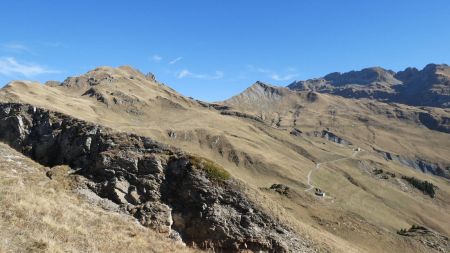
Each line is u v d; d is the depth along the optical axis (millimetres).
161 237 30641
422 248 79812
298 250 32656
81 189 34594
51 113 47500
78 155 39656
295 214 76375
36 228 21797
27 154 44094
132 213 32844
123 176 35844
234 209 33719
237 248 31656
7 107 49781
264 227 33219
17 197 25016
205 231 32344
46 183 33531
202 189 34281
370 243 71062
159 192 35031
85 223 26906
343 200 194500
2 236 19219
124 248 25328
